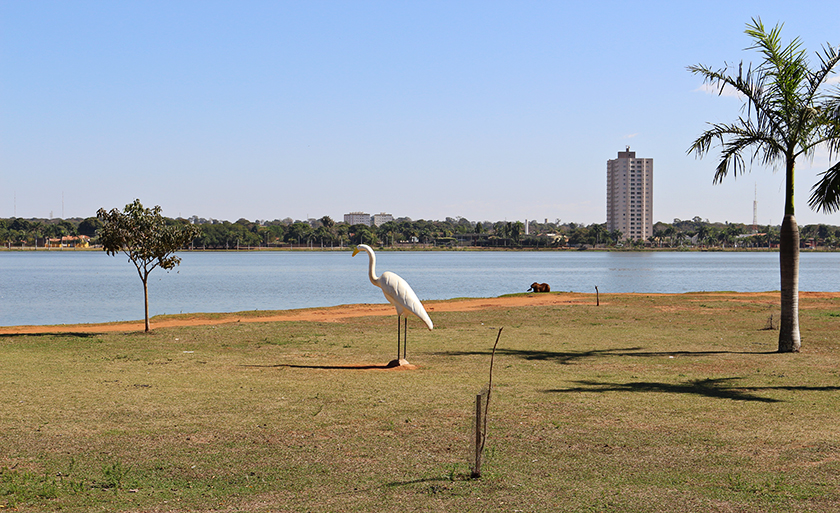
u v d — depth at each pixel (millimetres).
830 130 18094
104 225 23578
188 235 24297
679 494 7336
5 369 15820
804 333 22328
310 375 15031
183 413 11250
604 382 14094
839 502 7043
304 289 68875
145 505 7035
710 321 26875
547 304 34656
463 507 6961
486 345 20172
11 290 65688
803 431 10055
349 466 8422
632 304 34125
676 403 12016
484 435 8062
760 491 7406
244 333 23469
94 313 42250
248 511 6871
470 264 156625
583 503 7062
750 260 193875
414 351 19000
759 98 18828
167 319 29438
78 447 9250
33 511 6824
